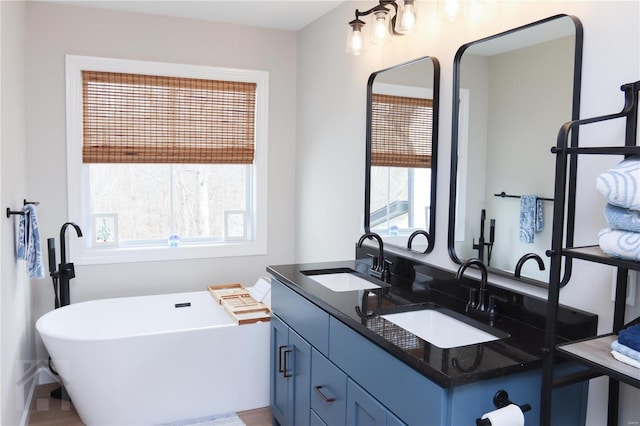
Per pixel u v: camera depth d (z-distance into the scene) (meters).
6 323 2.28
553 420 1.50
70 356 2.54
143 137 3.52
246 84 3.77
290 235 3.97
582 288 1.58
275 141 3.86
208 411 2.85
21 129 2.93
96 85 3.37
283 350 2.53
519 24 1.80
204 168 3.80
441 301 2.05
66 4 3.22
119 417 2.65
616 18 1.46
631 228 1.13
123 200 3.59
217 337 2.84
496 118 1.89
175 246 3.67
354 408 1.79
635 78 1.41
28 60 3.15
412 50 2.43
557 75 1.63
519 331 1.66
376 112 2.70
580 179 1.57
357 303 1.98
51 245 3.01
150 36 3.45
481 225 1.97
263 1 3.12
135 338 2.63
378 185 2.70
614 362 1.18
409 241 2.45
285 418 2.53
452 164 2.13
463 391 1.34
